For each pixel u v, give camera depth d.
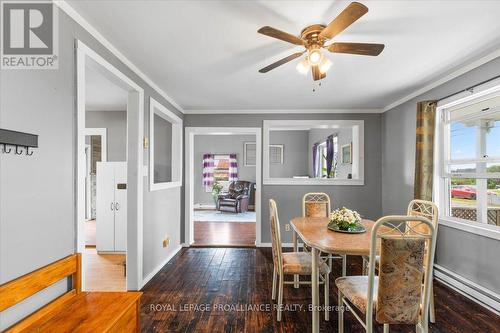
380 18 1.80
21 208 1.36
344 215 2.33
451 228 2.84
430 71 2.76
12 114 1.33
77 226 1.75
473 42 2.14
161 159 4.45
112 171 3.98
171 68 2.70
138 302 1.75
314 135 8.30
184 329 2.08
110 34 2.03
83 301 1.63
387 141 4.22
